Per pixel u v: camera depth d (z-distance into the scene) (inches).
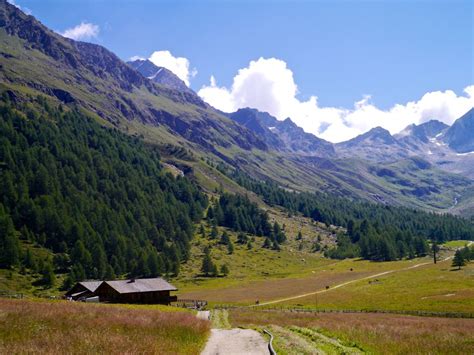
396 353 996.6
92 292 4185.5
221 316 2940.5
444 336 1321.4
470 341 1188.5
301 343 1125.1
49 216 7514.8
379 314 3122.5
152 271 6943.9
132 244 7672.2
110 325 1227.9
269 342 1158.3
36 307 1512.1
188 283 7076.8
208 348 1103.6
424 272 6461.6
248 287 6486.2
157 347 924.6
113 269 6825.8
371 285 5669.3
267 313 3287.4
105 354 800.9
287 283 6712.6
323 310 3690.9
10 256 6107.3
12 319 1128.8
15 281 5738.2
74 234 7357.3
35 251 6825.8
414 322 2073.1
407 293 4638.3
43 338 921.5
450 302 3698.3
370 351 1018.1
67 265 6683.1
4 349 795.4
